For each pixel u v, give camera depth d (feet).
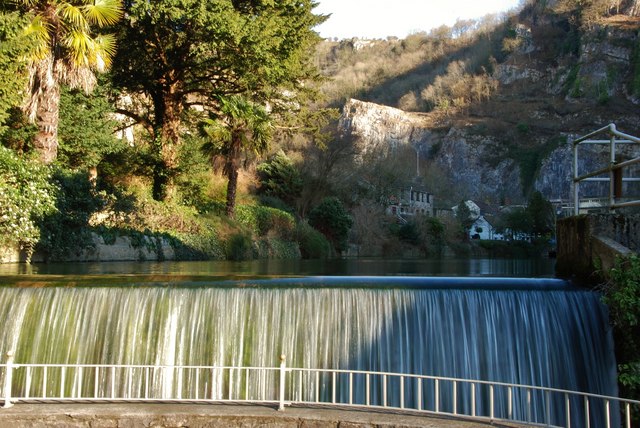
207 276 24.06
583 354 20.66
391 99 476.13
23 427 14.87
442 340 21.01
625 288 18.49
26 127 49.98
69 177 49.98
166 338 21.24
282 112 81.20
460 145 400.67
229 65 69.56
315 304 21.48
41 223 45.73
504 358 20.81
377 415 15.25
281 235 86.33
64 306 21.54
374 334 21.17
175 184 71.26
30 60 44.39
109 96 75.87
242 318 21.40
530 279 23.36
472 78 449.06
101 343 21.25
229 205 77.71
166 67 70.13
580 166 345.92
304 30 68.69
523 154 383.65
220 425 15.10
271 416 15.10
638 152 181.16
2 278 23.24
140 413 15.15
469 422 14.84
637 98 365.20
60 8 46.73
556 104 399.65
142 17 58.44
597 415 20.27
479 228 260.42
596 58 393.70
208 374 20.95
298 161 123.13
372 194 143.43
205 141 80.59
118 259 54.29
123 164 70.59
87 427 15.05
